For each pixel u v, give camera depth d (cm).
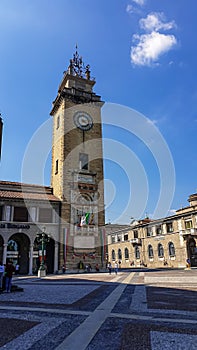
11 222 4306
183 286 1931
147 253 6662
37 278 3244
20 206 4484
